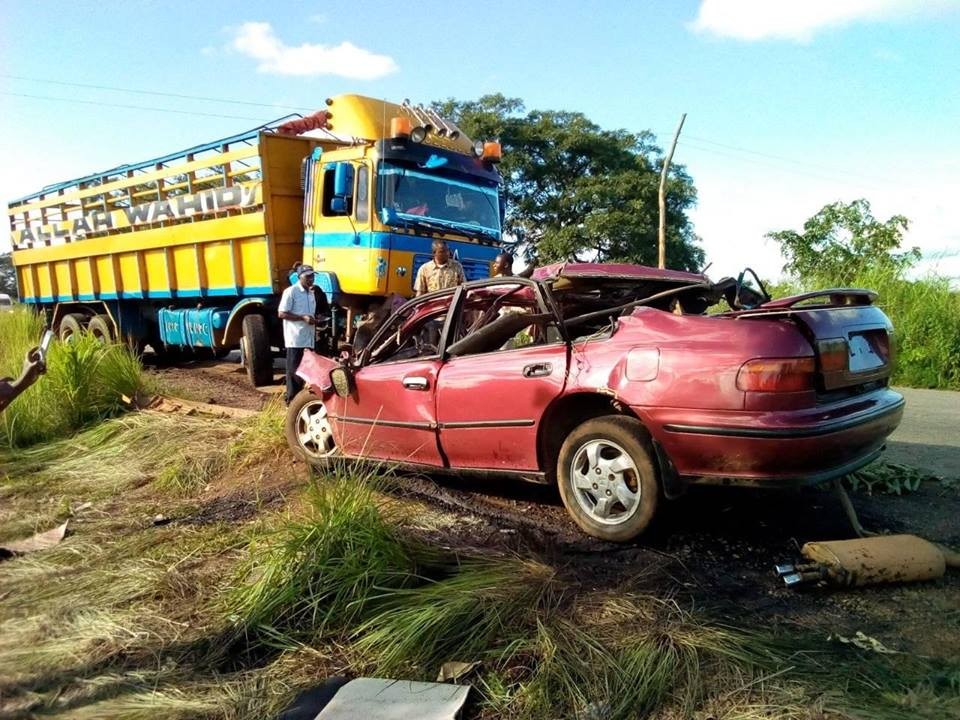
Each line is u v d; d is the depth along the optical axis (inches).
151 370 468.1
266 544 161.6
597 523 172.2
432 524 183.3
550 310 184.9
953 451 252.1
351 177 351.6
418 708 110.7
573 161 1034.7
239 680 123.5
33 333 561.3
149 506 223.8
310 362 246.7
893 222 675.4
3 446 297.0
